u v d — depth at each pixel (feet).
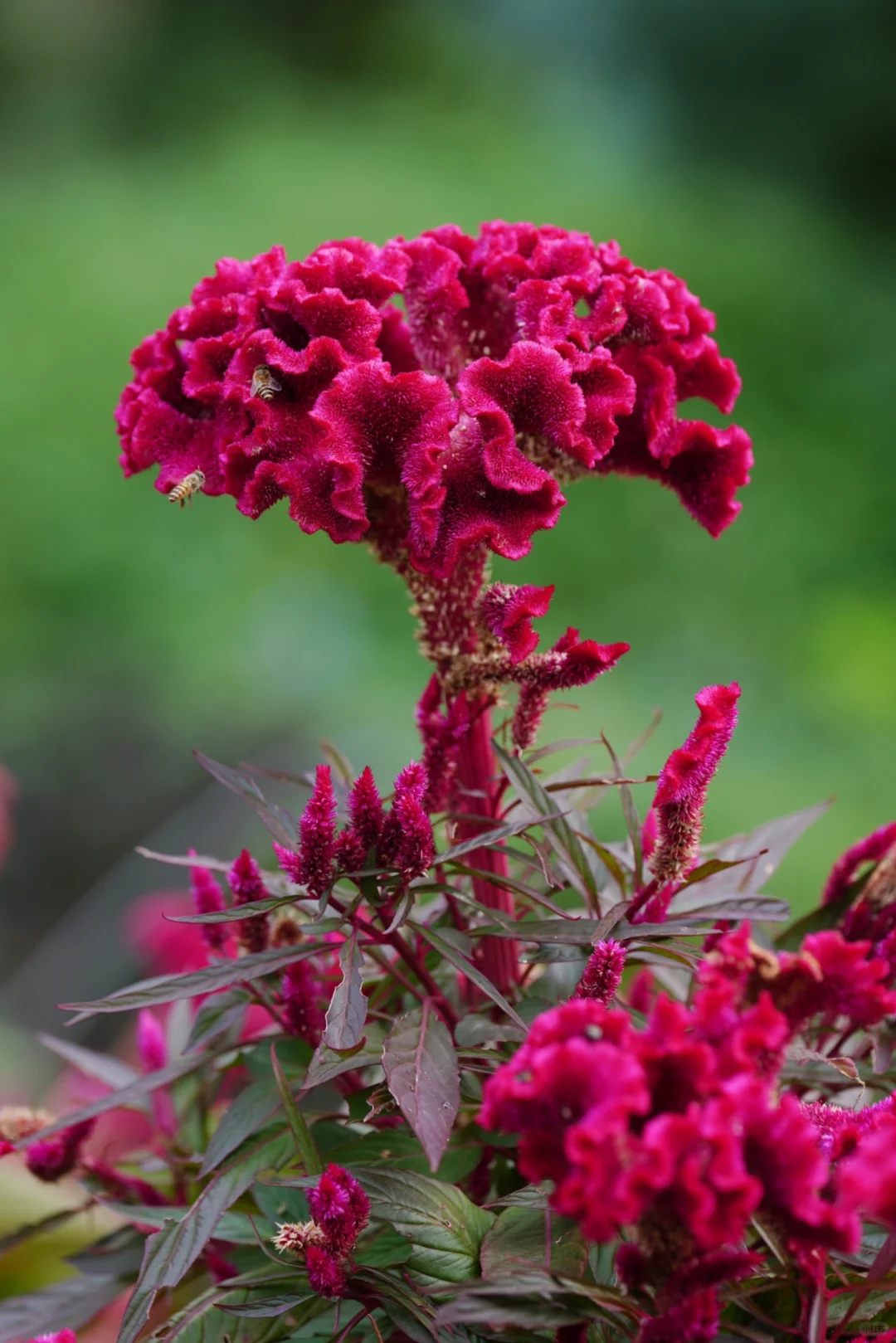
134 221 16.01
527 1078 2.36
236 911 2.62
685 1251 2.35
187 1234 2.61
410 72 20.85
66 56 19.81
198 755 2.71
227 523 12.20
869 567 11.93
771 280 15.99
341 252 2.77
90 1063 3.08
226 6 20.89
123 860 7.38
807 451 13.47
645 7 19.62
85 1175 2.97
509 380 2.71
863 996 2.38
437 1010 2.71
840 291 16.19
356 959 2.62
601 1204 2.25
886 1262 2.47
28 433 12.85
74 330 14.01
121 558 11.57
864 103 18.39
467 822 2.86
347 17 21.33
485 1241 2.57
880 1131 2.35
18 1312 2.88
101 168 17.76
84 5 20.02
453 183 17.26
